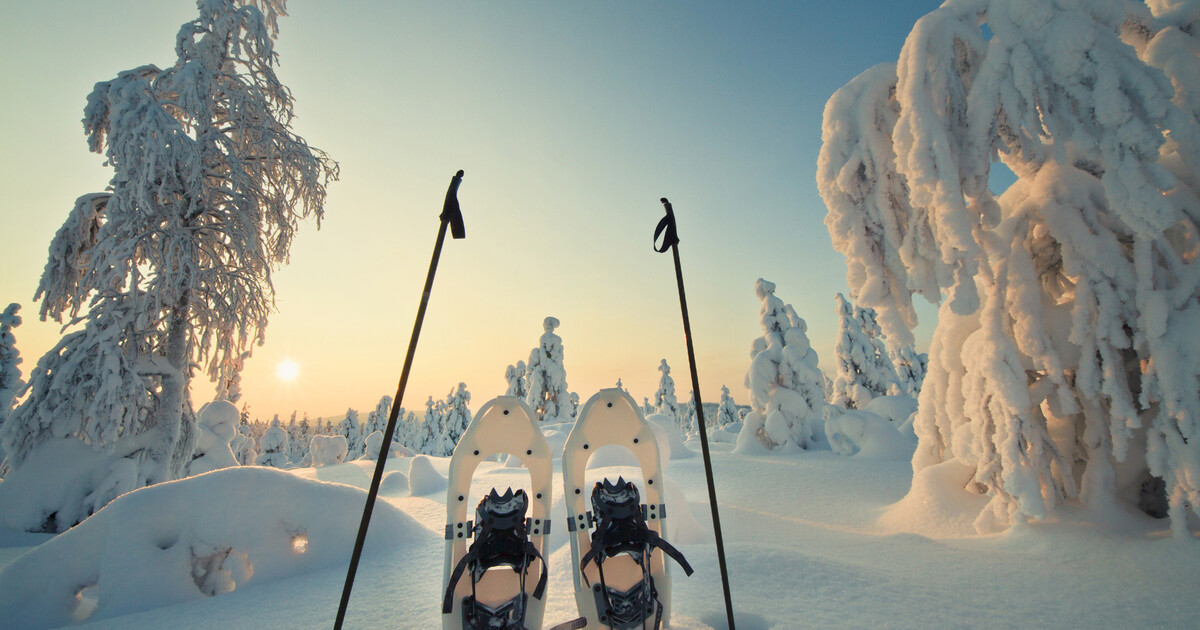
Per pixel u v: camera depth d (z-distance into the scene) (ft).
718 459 40.68
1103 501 16.78
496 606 9.04
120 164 31.48
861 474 32.86
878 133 18.74
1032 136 16.63
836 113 19.62
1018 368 17.67
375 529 16.17
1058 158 16.55
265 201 37.58
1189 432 14.76
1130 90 15.65
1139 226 15.74
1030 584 12.42
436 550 15.87
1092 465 17.43
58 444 29.07
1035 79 16.30
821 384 60.29
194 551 13.97
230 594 13.20
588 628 9.20
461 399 143.74
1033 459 17.35
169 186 33.12
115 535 13.52
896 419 60.80
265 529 14.88
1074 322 17.29
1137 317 16.52
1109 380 16.49
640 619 8.91
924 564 14.32
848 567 12.84
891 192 18.62
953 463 21.26
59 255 34.14
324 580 13.70
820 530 19.63
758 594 11.25
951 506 19.84
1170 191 17.52
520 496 9.65
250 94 36.60
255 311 36.60
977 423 18.70
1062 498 17.46
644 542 9.27
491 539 9.22
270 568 14.51
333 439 67.56
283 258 39.22
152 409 32.35
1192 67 16.71
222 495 14.80
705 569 12.80
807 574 12.21
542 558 9.67
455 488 9.96
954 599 11.32
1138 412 17.88
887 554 15.60
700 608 10.80
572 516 9.93
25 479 27.55
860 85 19.35
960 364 21.04
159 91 35.09
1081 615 10.61
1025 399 17.33
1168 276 16.22
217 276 34.73
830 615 10.27
